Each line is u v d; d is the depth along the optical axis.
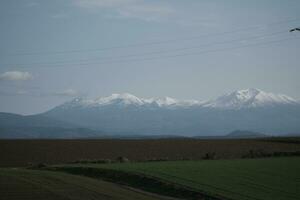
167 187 58.91
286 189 57.75
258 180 64.12
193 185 59.00
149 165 82.12
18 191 50.34
